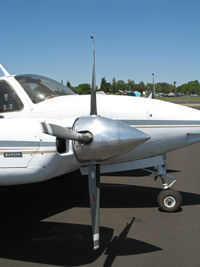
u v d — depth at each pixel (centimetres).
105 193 509
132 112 416
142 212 421
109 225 380
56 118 428
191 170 667
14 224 395
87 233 363
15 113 436
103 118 316
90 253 313
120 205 450
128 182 576
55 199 492
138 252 312
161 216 406
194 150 950
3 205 468
